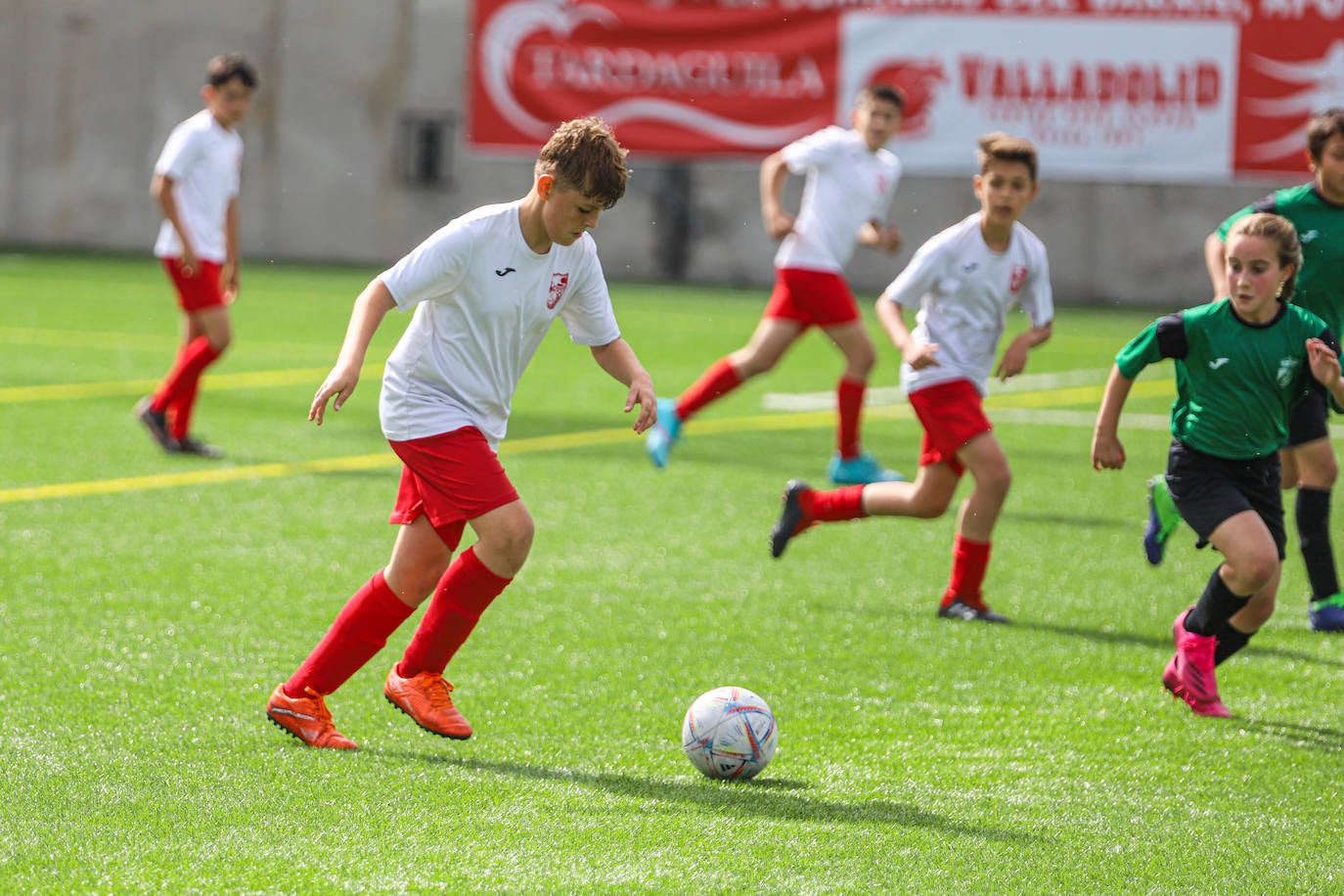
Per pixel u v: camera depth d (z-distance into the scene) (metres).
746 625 19.80
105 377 42.06
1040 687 17.28
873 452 34.94
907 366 21.14
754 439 36.59
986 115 71.38
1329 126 19.77
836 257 30.25
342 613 14.34
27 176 83.00
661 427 29.89
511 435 35.69
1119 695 16.97
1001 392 46.62
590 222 13.55
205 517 25.39
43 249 81.94
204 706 15.48
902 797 13.23
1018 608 21.19
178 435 31.33
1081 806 13.15
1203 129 69.81
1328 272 20.41
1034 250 21.20
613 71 74.88
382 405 14.43
